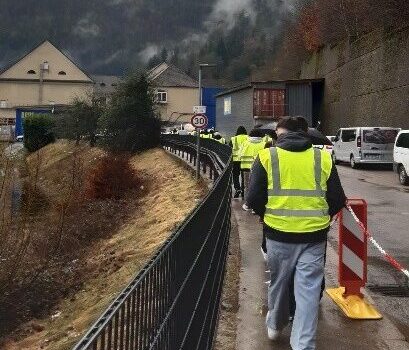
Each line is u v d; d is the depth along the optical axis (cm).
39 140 5659
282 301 507
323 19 5222
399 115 3275
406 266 866
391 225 1219
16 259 1508
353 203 638
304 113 5000
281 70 8175
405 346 546
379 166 2917
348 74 4347
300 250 473
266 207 484
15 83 10594
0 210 1738
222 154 1845
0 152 1816
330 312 634
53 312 1318
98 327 209
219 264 656
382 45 3600
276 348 536
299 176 473
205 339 473
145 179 2952
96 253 1841
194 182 2295
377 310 646
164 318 308
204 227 475
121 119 3997
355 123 4141
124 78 4053
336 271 816
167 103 9038
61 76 10662
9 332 1205
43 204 2341
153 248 1523
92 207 2522
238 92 5397
